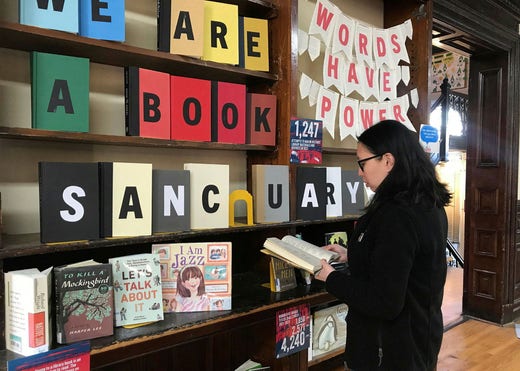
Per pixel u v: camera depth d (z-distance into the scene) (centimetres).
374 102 264
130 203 149
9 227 154
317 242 244
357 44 248
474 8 341
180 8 167
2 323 125
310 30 221
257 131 197
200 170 168
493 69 402
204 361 207
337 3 269
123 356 154
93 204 142
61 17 138
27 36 137
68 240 137
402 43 271
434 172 139
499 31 374
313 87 229
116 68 178
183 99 171
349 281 136
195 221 167
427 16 276
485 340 358
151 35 188
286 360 205
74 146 169
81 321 130
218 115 182
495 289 402
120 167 147
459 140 624
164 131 165
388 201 135
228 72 188
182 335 169
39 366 119
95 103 173
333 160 276
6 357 120
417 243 129
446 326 387
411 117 284
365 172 145
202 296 162
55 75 141
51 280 131
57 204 135
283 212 195
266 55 198
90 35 146
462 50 394
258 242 212
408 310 134
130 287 144
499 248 399
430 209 134
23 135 132
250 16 210
